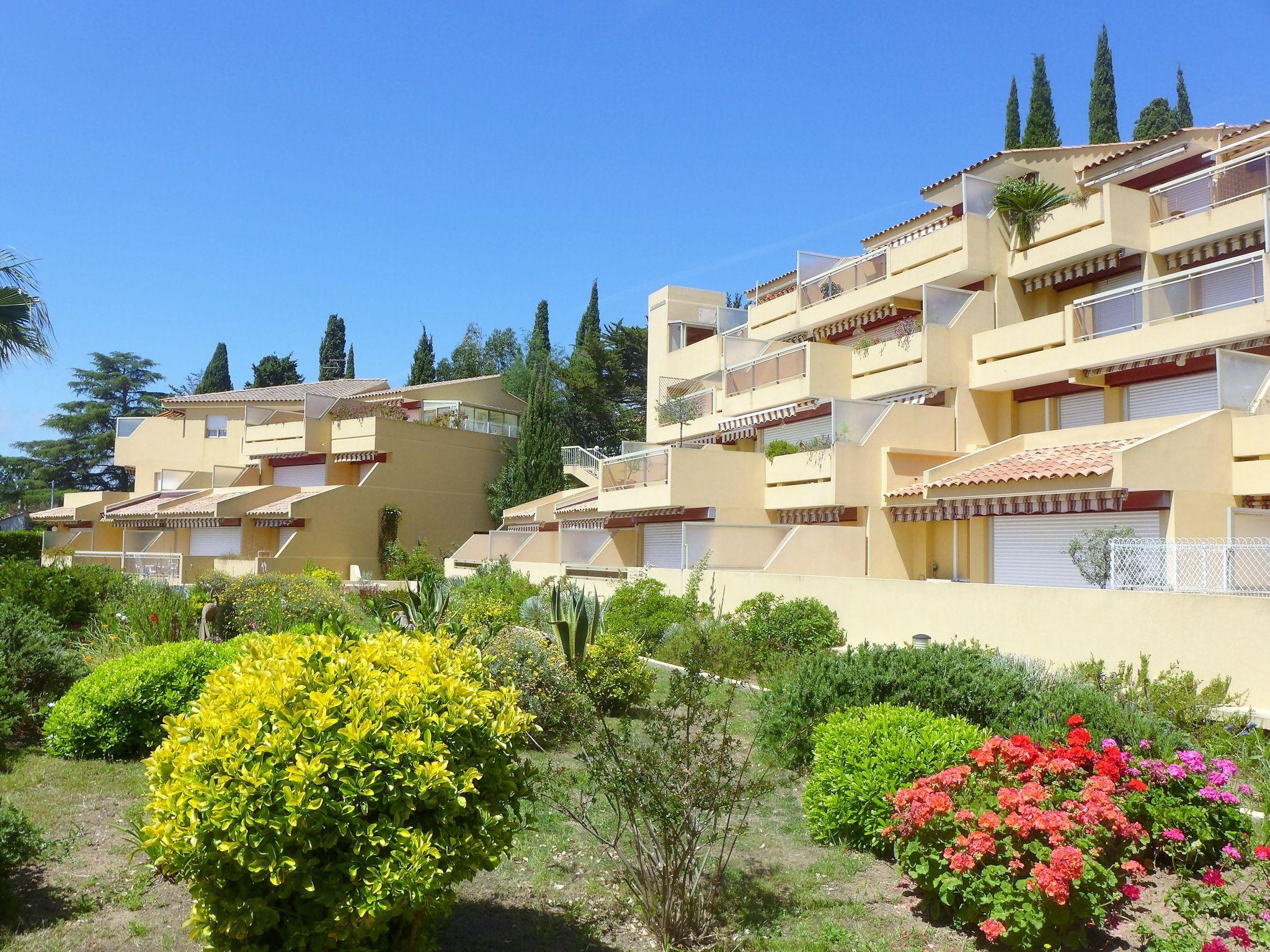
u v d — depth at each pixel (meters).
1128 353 21.56
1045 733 8.48
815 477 25.00
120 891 6.45
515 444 50.41
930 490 22.00
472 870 5.00
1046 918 5.43
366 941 4.81
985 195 26.83
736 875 6.94
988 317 26.14
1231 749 9.34
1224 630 11.29
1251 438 18.02
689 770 6.41
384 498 43.97
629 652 12.67
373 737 4.75
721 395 33.97
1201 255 22.56
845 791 7.50
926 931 6.00
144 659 10.55
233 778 4.50
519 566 32.38
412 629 12.65
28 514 66.81
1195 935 5.55
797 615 17.38
